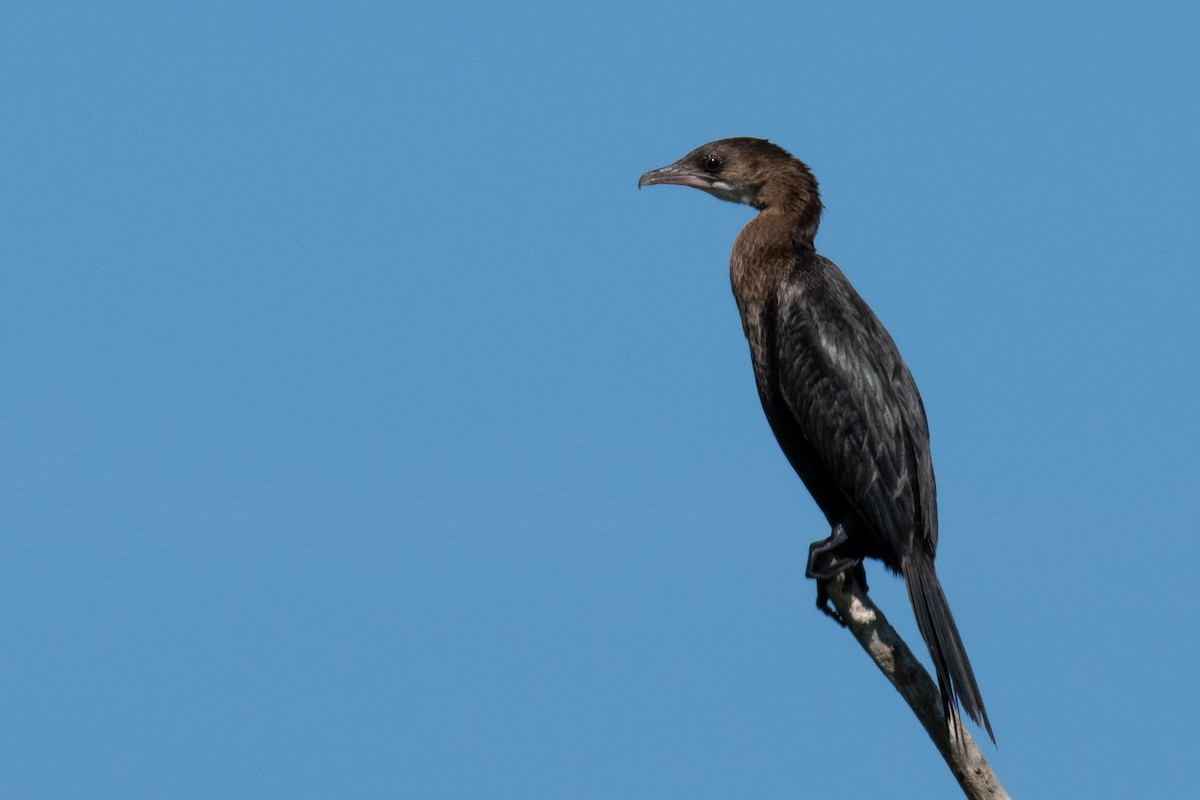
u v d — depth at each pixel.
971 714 10.21
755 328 12.71
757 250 12.83
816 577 11.01
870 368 11.73
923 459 11.67
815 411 11.80
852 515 11.69
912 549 11.32
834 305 12.04
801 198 13.06
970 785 9.91
